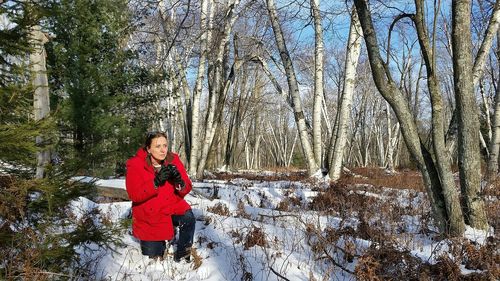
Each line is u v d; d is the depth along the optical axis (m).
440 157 5.48
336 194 9.39
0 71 3.65
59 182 3.63
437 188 5.64
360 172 23.41
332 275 4.39
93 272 4.15
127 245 4.86
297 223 6.16
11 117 3.53
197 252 5.04
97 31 11.81
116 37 12.43
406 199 9.74
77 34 11.78
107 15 12.20
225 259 4.80
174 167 4.51
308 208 8.77
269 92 38.62
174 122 28.02
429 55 5.53
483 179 9.29
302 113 15.77
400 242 5.32
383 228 5.80
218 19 16.62
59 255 3.60
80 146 11.24
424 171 5.73
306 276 4.39
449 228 5.46
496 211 6.43
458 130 5.89
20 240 3.43
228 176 19.44
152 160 4.68
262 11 15.73
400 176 18.78
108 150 12.00
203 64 16.70
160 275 4.39
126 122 13.02
